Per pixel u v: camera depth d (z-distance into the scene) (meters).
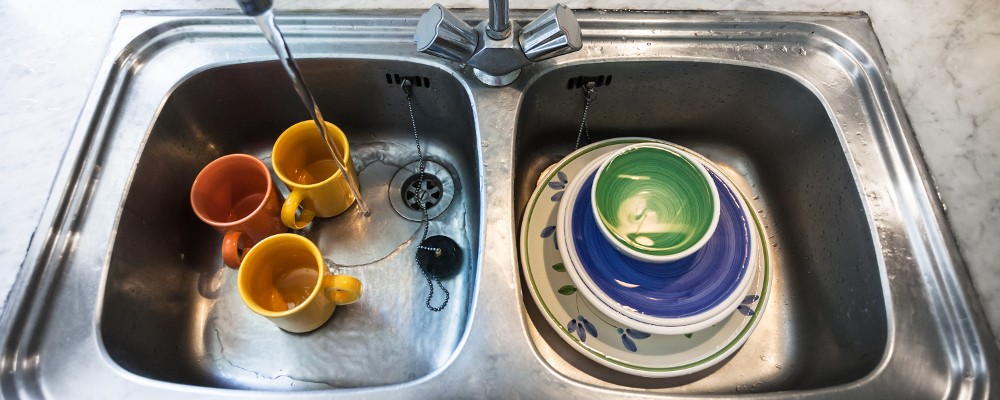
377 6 0.70
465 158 0.78
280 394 0.47
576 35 0.56
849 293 0.60
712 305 0.52
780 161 0.73
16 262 0.54
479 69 0.62
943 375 0.50
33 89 0.66
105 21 0.70
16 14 0.71
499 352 0.50
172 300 0.63
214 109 0.71
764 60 0.66
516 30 0.59
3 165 0.60
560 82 0.68
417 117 0.76
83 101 0.65
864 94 0.65
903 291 0.54
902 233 0.56
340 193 0.67
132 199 0.59
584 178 0.59
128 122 0.62
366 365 0.64
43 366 0.49
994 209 0.58
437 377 0.49
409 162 0.79
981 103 0.65
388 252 0.71
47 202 0.55
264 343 0.64
